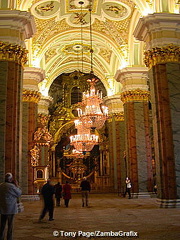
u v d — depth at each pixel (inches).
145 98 562.9
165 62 377.7
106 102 776.3
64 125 938.7
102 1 501.0
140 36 420.8
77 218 275.9
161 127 365.1
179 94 370.6
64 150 953.5
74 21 565.9
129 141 547.8
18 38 366.6
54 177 917.2
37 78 561.6
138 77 566.3
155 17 381.7
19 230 214.1
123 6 505.4
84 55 749.9
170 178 352.2
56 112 949.8
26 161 519.2
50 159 922.1
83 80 973.2
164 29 384.5
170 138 361.7
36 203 458.9
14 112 350.6
